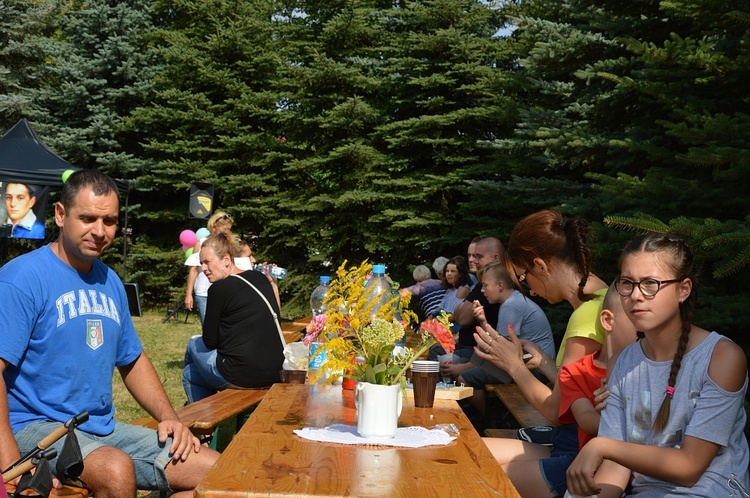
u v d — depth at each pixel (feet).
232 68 67.56
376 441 8.18
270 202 64.54
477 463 7.39
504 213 52.49
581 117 38.42
